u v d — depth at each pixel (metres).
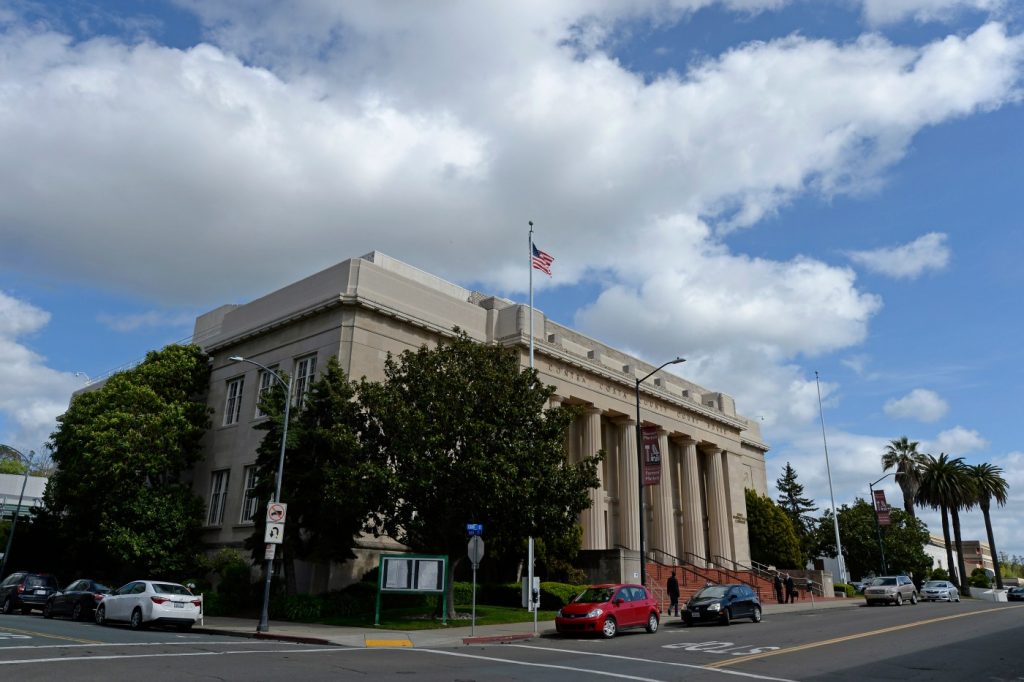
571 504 26.44
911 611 35.03
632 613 23.34
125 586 23.98
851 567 70.75
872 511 71.50
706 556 53.38
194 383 40.12
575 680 12.93
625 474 44.19
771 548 58.75
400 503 26.80
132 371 39.00
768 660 16.41
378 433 27.05
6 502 75.75
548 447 26.23
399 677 12.83
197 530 36.06
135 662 13.63
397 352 35.06
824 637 21.84
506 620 26.14
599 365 43.03
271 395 29.70
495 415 26.11
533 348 37.00
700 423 52.72
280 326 37.00
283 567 30.00
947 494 66.44
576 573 35.09
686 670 14.62
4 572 42.03
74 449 36.69
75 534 36.19
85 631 20.73
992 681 13.58
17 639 17.34
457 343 28.50
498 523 25.83
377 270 35.72
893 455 71.69
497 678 13.03
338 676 12.73
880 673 14.47
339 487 25.20
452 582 26.27
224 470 37.16
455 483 24.77
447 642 20.03
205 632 22.67
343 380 29.16
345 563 30.52
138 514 33.72
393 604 28.83
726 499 54.69
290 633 21.03
